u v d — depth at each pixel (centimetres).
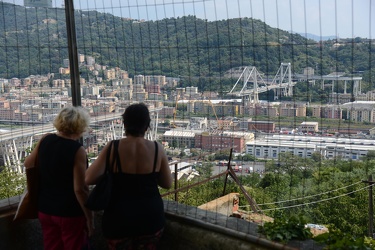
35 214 328
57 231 312
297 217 320
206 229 328
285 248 289
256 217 536
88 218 299
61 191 300
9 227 366
